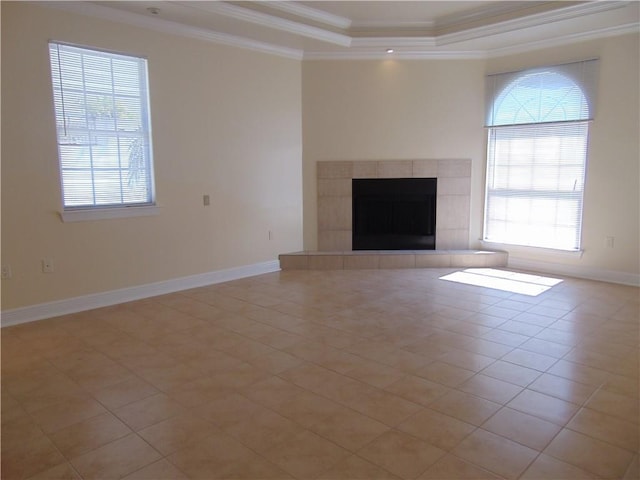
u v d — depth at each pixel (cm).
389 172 609
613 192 508
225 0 429
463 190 612
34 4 377
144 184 465
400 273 571
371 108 599
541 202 562
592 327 379
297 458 215
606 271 522
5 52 366
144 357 327
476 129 600
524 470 204
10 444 227
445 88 595
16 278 390
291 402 265
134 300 462
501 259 597
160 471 206
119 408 260
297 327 385
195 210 505
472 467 207
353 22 545
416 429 237
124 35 432
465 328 379
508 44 550
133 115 450
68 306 420
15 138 378
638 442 223
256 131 551
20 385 287
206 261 520
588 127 517
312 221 618
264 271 578
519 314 413
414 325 388
